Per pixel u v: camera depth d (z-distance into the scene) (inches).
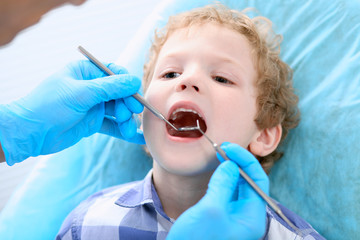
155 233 43.4
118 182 56.4
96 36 86.0
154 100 38.2
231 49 39.8
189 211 30.7
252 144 42.8
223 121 37.0
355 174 46.0
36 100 40.4
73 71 43.5
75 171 57.6
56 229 53.7
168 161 36.3
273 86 44.6
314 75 52.1
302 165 49.4
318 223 47.4
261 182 33.7
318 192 47.9
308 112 50.5
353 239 44.9
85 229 46.4
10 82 81.6
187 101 35.8
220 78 39.4
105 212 47.1
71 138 43.4
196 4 61.7
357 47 51.1
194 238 29.3
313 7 55.7
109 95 40.2
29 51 83.1
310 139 49.4
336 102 49.3
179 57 39.1
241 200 33.2
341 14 53.6
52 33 84.4
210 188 31.4
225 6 56.3
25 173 82.0
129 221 45.0
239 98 38.4
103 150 58.1
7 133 39.9
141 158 56.8
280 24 56.5
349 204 45.6
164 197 43.9
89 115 43.6
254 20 53.6
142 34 62.9
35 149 42.3
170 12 62.3
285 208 46.7
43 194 55.7
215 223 28.9
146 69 53.4
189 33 40.6
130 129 43.4
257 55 42.2
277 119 45.7
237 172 32.6
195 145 36.2
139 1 87.7
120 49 86.0
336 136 47.9
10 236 52.8
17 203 55.0
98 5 86.7
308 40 54.4
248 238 30.5
